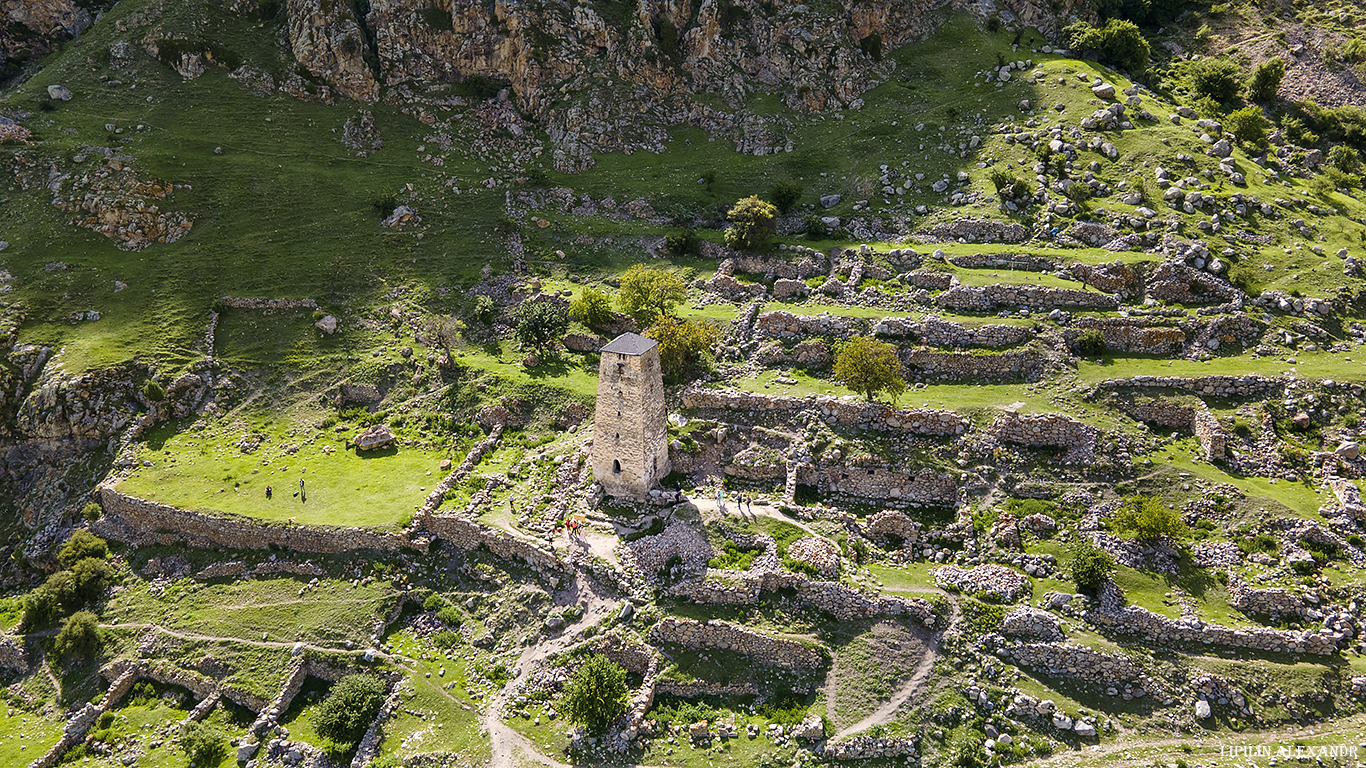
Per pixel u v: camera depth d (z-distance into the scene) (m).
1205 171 108.50
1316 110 126.44
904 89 138.00
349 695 66.56
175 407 98.31
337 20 142.50
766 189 125.56
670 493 78.56
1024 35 145.62
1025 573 69.75
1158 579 67.31
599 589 71.88
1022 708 61.59
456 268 115.69
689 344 90.06
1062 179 111.69
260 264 114.44
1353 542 67.62
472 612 74.38
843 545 73.31
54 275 109.81
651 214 123.44
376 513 81.62
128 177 118.69
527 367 99.19
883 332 91.56
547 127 139.50
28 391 98.75
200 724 69.50
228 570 80.50
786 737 61.84
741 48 142.38
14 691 76.19
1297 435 77.62
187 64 139.38
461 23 144.38
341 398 100.25
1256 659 62.03
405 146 137.00
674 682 65.75
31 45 152.12
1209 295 92.44
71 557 82.62
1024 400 82.75
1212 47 143.88
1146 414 80.44
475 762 63.00
